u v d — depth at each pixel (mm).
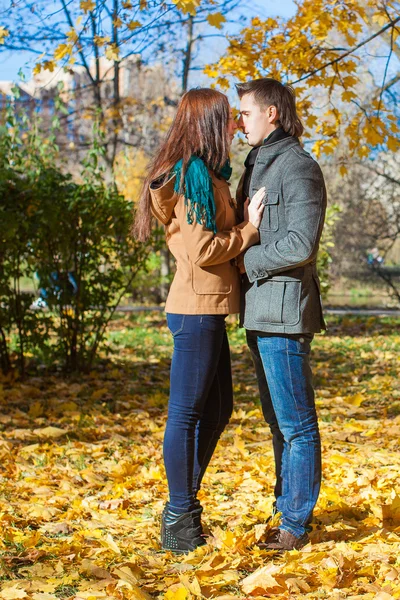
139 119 19312
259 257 2963
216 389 3250
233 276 3092
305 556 2896
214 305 3021
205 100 3025
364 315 16250
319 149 6562
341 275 23312
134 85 20594
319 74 6516
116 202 8078
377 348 10828
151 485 4395
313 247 2908
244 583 2711
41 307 8516
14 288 8055
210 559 2889
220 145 3008
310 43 6316
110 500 3961
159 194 3031
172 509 3133
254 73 6262
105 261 8430
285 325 2967
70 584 2811
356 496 3816
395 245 25703
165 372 8945
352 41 6281
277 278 2992
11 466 4746
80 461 4902
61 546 3191
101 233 8086
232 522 3498
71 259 8250
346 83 6348
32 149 8305
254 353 3229
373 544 3078
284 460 3275
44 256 7996
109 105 16641
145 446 5316
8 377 7863
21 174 8078
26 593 2662
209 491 4176
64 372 8469
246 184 3197
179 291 3062
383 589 2578
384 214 18656
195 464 3240
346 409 6445
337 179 19234
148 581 2779
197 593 2598
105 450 5328
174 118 3082
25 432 5734
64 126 16781
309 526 3201
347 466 4535
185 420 3082
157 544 3238
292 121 3107
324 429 5668
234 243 2961
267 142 3100
